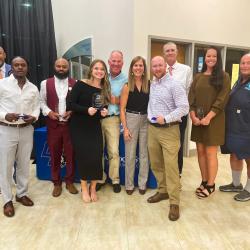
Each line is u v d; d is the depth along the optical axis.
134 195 3.24
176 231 2.48
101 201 3.07
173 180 2.70
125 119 3.11
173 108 2.65
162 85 2.66
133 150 3.17
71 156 3.23
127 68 4.27
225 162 4.64
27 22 4.66
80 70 5.09
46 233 2.43
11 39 4.54
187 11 4.51
